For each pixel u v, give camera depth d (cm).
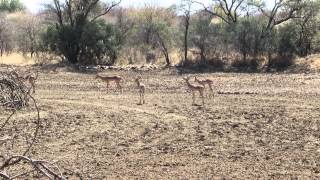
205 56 4816
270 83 3622
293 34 4847
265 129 1934
